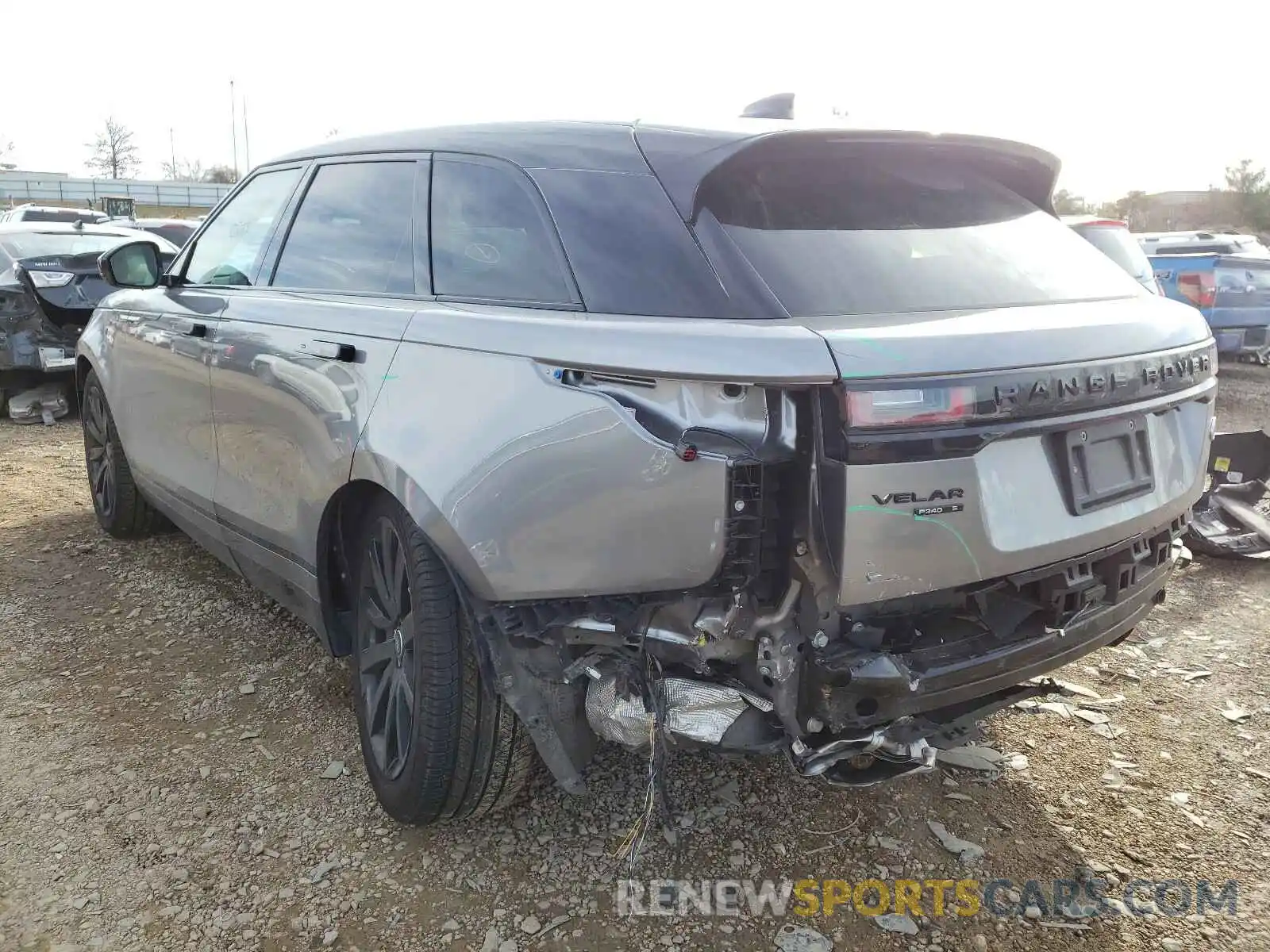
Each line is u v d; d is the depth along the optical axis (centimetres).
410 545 253
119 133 6053
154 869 255
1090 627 245
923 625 225
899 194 257
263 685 353
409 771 254
